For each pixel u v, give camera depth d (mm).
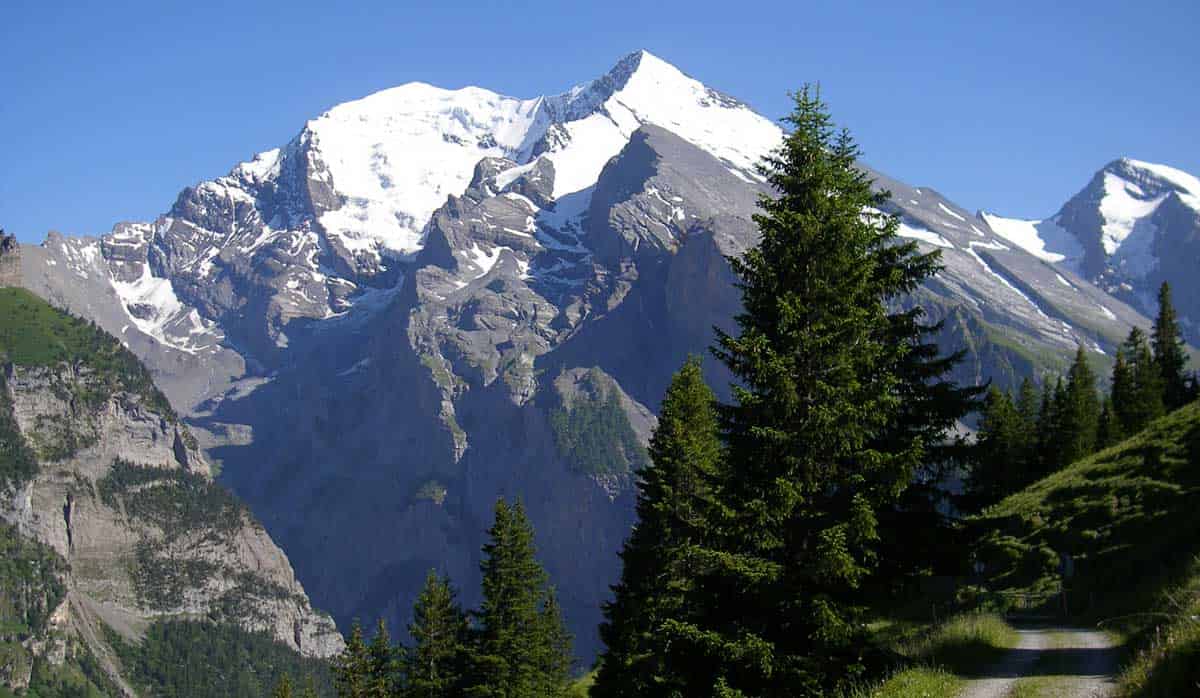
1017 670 25031
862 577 29562
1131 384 100500
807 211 30250
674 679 36719
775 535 28547
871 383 29500
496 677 67312
